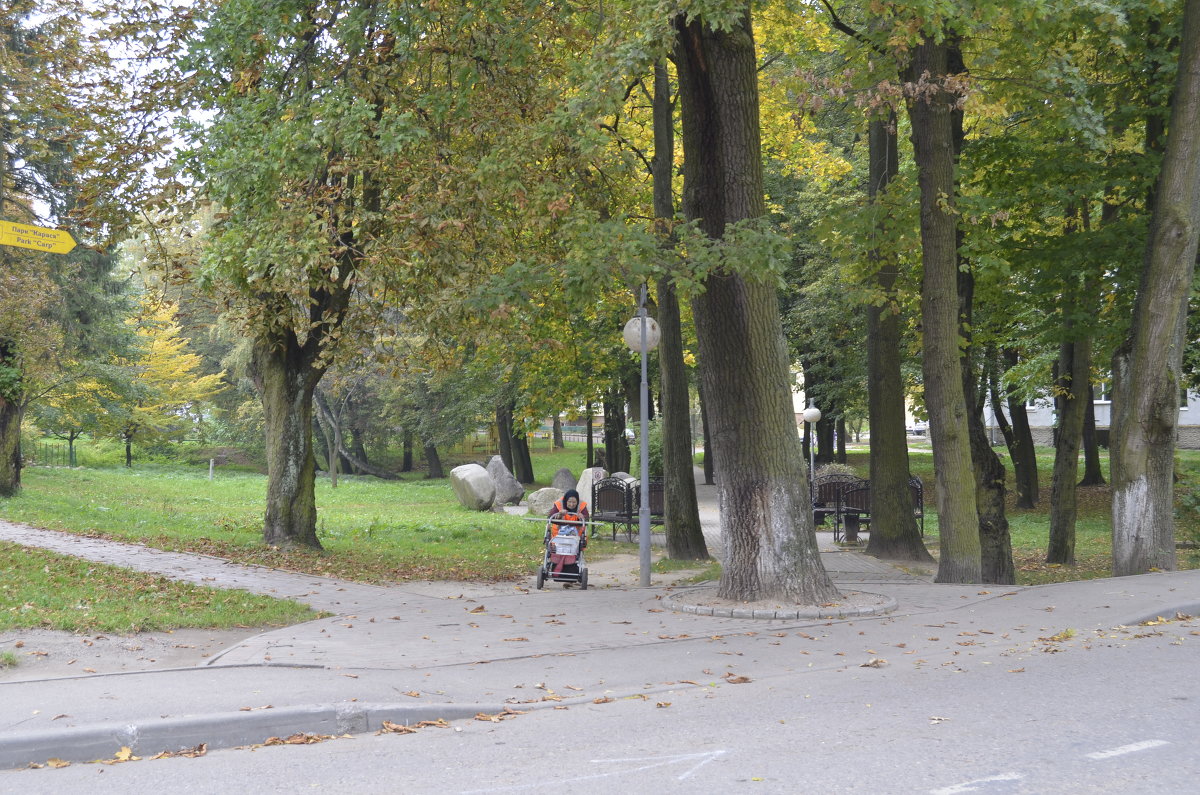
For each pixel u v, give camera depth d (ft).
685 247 36.88
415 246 43.98
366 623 36.24
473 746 20.62
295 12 48.24
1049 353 93.86
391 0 45.42
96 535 62.80
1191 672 26.14
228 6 48.47
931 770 17.79
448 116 48.24
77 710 21.84
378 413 190.60
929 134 48.16
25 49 67.46
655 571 58.34
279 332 57.62
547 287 40.75
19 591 38.86
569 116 38.01
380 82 47.93
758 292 39.86
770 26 62.13
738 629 35.04
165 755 20.31
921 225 50.11
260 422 191.01
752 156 39.68
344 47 49.73
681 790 17.03
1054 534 67.21
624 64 35.91
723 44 39.34
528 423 101.86
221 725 21.11
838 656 30.30
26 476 117.19
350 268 57.06
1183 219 46.52
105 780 18.33
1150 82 54.24
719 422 40.63
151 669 27.48
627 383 125.70
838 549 70.64
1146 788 16.58
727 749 19.67
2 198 62.69
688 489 64.34
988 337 63.82
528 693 25.41
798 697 24.61
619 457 148.46
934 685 25.55
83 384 115.85
